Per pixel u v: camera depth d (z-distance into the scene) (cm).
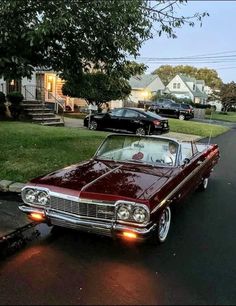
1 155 893
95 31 675
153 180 468
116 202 407
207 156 721
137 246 460
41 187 446
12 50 623
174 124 2411
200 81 7775
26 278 375
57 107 2448
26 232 495
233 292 363
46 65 734
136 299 343
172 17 671
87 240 473
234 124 3503
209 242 488
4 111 1764
